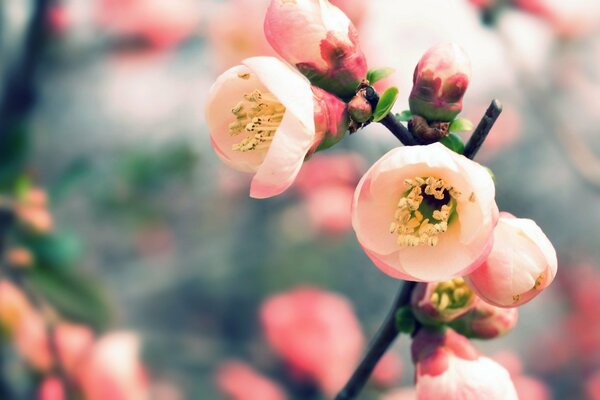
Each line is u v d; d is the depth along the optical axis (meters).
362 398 0.71
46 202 0.59
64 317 0.58
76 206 0.74
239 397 0.75
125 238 0.86
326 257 0.92
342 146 0.89
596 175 0.72
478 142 0.43
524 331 1.03
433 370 0.44
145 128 0.91
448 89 0.43
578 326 1.02
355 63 0.43
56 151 0.82
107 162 0.74
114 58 0.85
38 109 0.65
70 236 0.58
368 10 0.73
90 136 0.86
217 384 0.74
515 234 0.42
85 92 0.84
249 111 0.43
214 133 0.43
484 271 0.42
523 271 0.42
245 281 0.94
